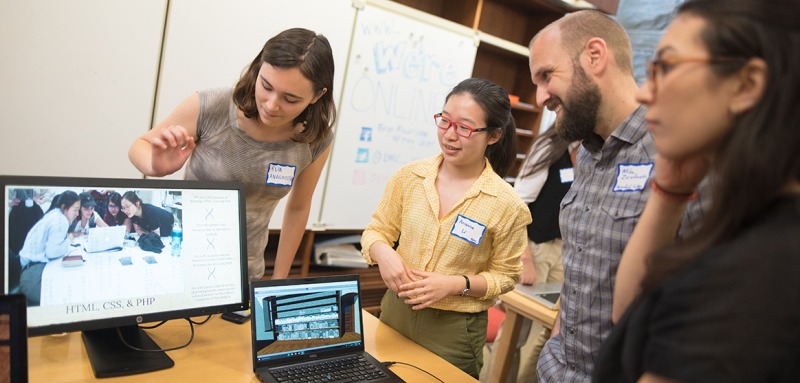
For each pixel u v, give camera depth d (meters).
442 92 3.15
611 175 1.16
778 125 0.51
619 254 1.10
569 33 1.10
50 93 1.96
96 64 2.03
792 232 0.50
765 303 0.48
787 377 0.48
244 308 1.24
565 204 1.28
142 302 1.11
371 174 2.96
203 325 1.35
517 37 3.91
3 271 0.95
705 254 0.56
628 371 0.64
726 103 0.56
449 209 1.53
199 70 2.26
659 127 0.62
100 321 1.05
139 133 2.19
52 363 1.06
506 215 1.49
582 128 1.14
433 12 3.35
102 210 1.07
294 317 1.23
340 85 2.69
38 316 0.99
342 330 1.30
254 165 1.47
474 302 1.52
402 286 1.38
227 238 1.23
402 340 1.51
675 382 0.53
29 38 1.88
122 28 2.05
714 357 0.50
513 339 2.20
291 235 1.75
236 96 1.37
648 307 0.62
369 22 2.69
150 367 1.09
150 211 1.13
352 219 2.96
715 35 0.55
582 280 1.19
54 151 2.02
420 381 1.27
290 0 2.40
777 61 0.51
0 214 0.95
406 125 3.04
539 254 2.59
